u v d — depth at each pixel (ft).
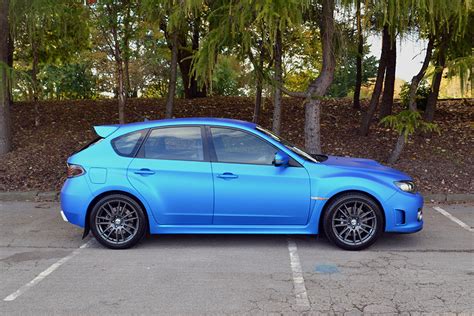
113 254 18.86
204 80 27.17
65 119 43.75
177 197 18.85
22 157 33.76
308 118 29.91
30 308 13.97
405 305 13.97
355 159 21.67
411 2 24.43
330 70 29.30
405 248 19.34
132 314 13.55
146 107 48.14
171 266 17.42
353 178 18.69
